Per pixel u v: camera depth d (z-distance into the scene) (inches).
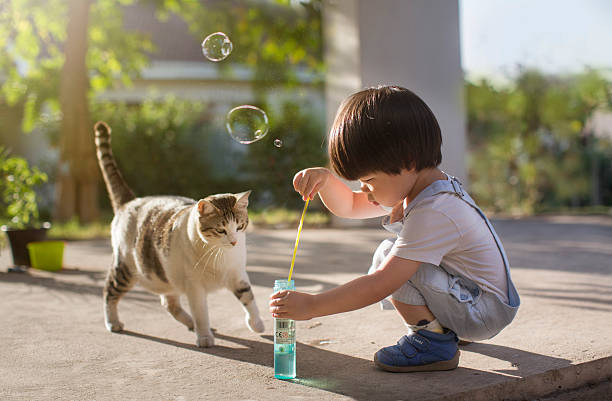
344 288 70.8
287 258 200.7
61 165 349.4
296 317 70.6
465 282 76.0
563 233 267.0
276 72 478.3
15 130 491.2
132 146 430.0
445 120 306.8
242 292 98.6
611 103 456.4
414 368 77.5
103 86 442.0
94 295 142.7
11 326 110.7
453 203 72.7
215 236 91.9
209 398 69.7
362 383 73.7
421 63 302.0
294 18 460.1
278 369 77.2
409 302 75.9
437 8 304.2
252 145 414.3
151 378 78.5
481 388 69.9
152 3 445.1
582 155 446.0
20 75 456.4
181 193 440.8
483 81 446.9
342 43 303.4
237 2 460.8
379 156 69.9
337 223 317.7
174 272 96.0
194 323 96.5
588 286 137.0
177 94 518.0
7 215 228.7
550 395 75.0
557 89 439.5
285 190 410.3
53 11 406.3
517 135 430.3
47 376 80.2
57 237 293.6
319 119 438.0
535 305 116.0
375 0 295.1
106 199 439.8
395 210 84.4
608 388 77.7
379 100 71.4
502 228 296.7
